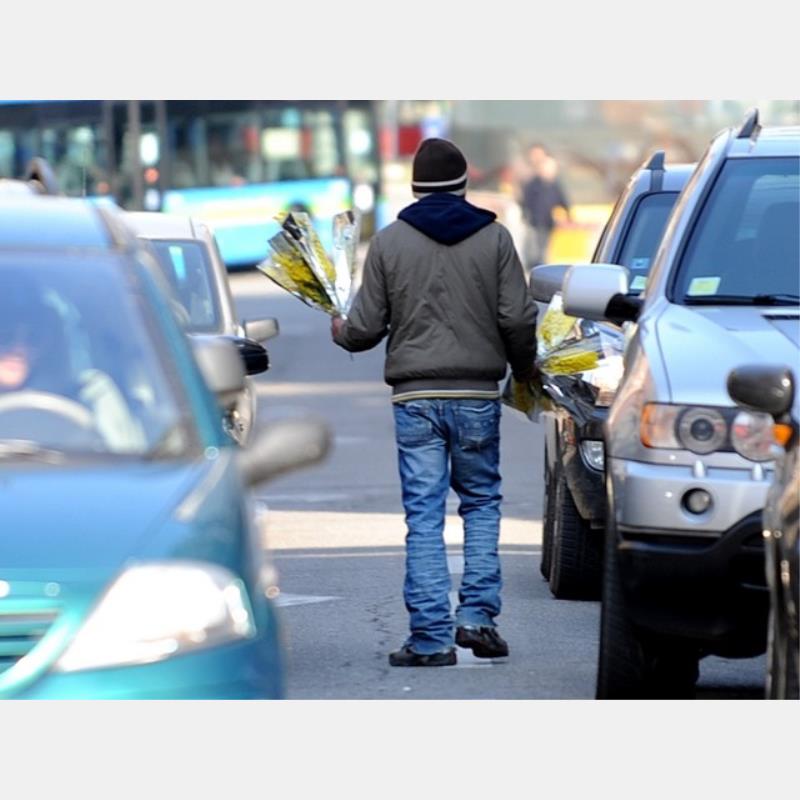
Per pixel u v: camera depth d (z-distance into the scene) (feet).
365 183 479.41
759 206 88.38
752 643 75.31
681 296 85.30
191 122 448.65
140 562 51.19
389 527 142.92
